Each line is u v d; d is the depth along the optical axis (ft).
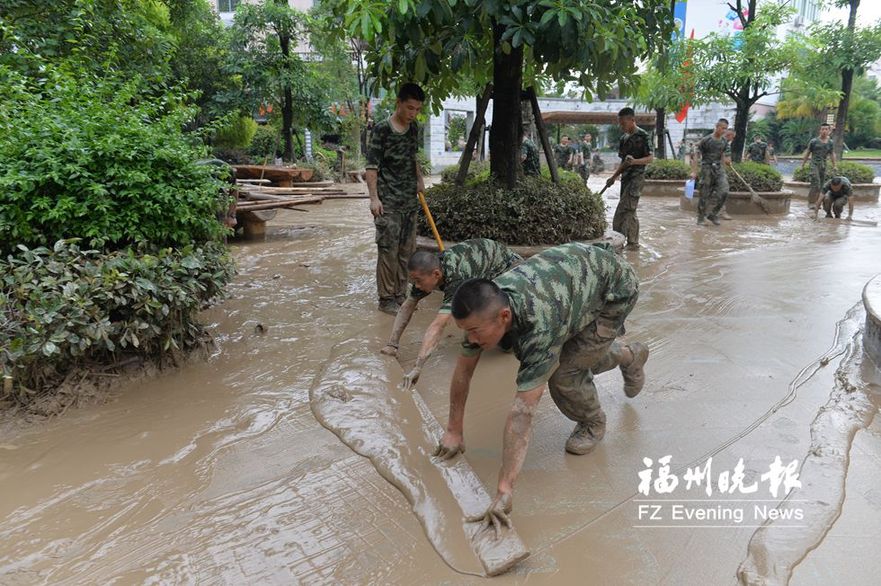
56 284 11.76
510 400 12.28
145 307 12.14
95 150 13.71
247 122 65.51
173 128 15.87
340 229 34.12
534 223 21.07
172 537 8.21
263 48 60.44
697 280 21.91
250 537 8.20
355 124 78.13
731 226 35.99
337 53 64.54
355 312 18.08
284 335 16.08
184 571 7.57
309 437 10.89
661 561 7.68
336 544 8.05
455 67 17.03
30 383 11.76
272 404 12.12
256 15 57.72
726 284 21.29
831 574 7.36
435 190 23.06
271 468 9.89
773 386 12.73
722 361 14.12
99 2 26.50
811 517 8.38
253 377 13.46
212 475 9.68
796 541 7.89
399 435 10.75
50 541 8.14
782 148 116.16
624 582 7.33
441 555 7.78
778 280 21.85
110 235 13.62
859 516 8.48
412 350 15.08
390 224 17.28
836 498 8.82
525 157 30.96
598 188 64.23
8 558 7.82
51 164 13.10
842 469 9.57
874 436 10.72
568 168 68.80
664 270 23.58
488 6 16.10
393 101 23.03
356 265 24.47
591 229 22.47
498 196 21.26
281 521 8.54
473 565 7.58
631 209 27.09
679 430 10.94
